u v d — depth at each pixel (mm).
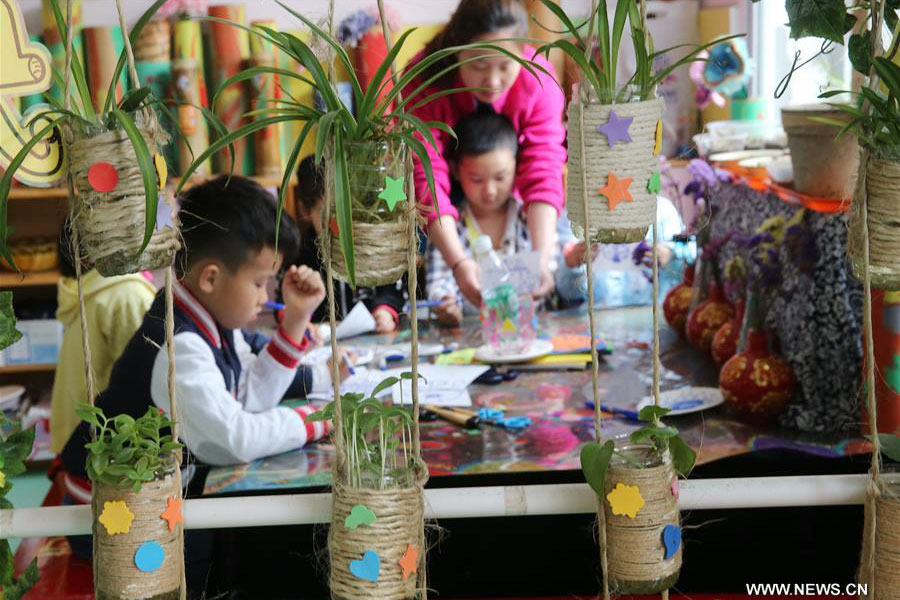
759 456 1778
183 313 2049
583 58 1209
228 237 2031
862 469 1750
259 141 3404
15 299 3904
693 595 1850
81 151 1162
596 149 1225
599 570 1924
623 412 1990
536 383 2215
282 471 1851
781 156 2609
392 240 1205
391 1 3121
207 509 1310
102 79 3318
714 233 2441
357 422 1264
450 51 1164
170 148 3369
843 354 1879
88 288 2525
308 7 2629
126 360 2020
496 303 2365
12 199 3783
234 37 3357
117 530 1213
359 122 1175
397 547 1223
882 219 1212
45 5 3316
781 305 1938
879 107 1194
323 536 1845
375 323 2701
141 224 1178
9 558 1341
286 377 2191
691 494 1326
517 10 2818
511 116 3025
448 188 2945
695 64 3031
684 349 2443
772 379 1895
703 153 2848
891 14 1266
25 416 3732
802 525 1964
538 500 1320
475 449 1833
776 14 3428
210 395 1922
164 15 3326
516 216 3061
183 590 1271
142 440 1232
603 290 2902
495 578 2004
